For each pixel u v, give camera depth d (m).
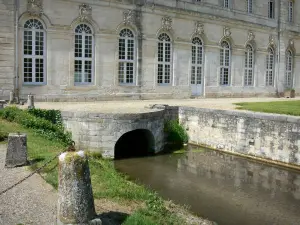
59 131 16.78
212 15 31.56
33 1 22.81
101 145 16.89
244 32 34.75
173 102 26.11
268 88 37.84
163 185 13.71
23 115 16.52
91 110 18.36
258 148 18.02
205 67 31.92
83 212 6.35
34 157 11.52
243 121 18.66
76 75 25.09
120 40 26.86
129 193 9.79
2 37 22.02
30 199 8.19
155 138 18.52
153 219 8.39
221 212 11.14
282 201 12.39
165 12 28.64
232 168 16.56
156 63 28.64
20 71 22.89
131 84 27.56
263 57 36.97
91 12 25.03
